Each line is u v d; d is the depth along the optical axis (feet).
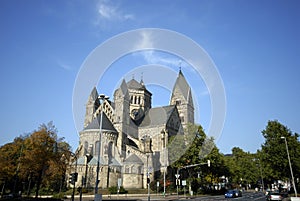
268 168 191.01
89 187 208.95
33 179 189.78
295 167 171.83
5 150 185.37
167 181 216.33
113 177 219.00
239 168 330.95
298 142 178.19
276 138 182.19
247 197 172.14
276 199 124.47
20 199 109.40
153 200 143.13
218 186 298.15
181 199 151.64
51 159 150.41
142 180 226.79
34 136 150.82
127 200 142.51
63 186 215.51
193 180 211.00
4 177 178.81
